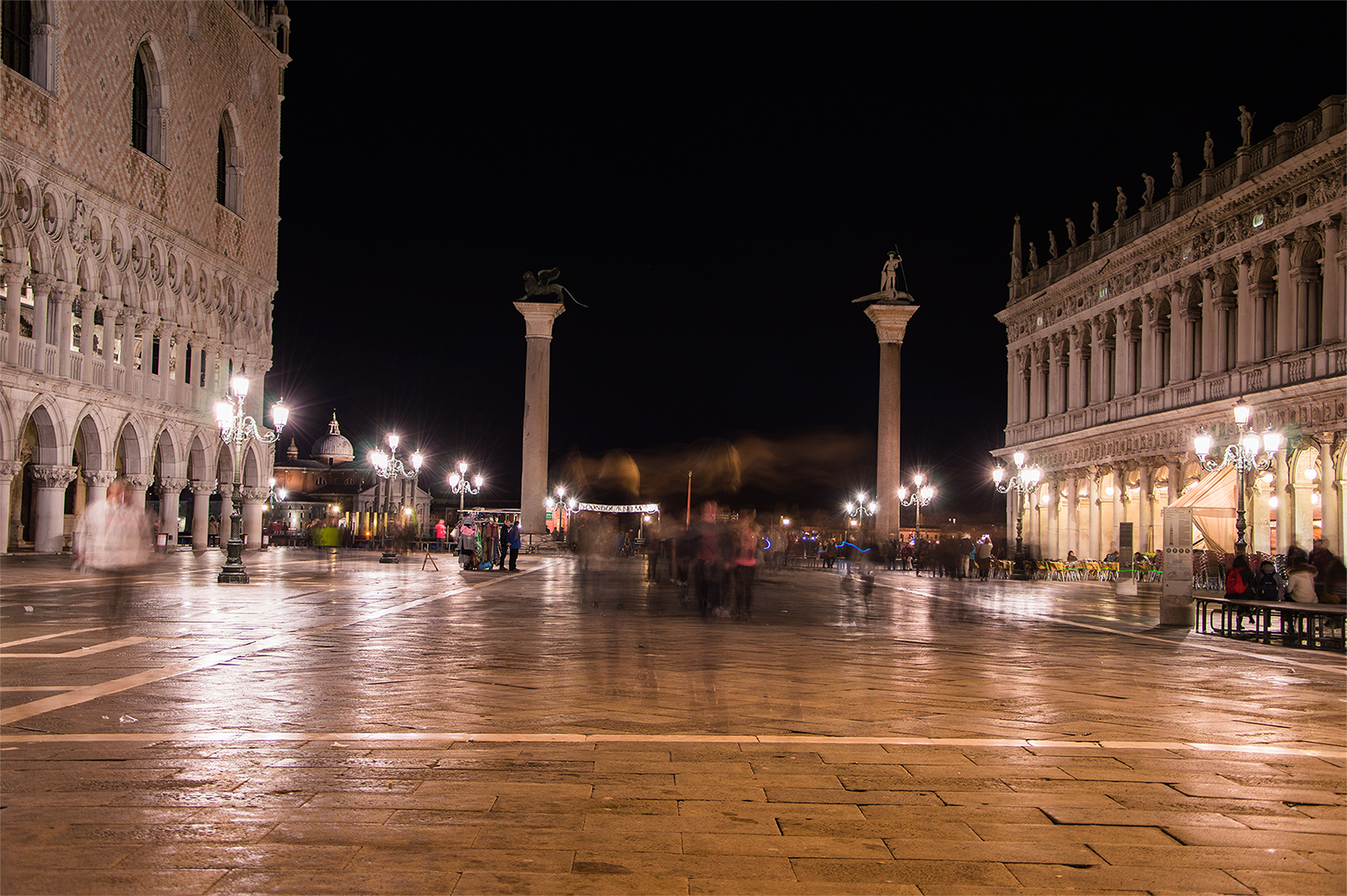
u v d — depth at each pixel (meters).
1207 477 44.69
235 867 6.25
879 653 17.95
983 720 11.38
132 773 8.40
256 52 75.12
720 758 9.21
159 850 6.54
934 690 13.57
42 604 24.70
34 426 64.19
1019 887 6.12
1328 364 42.38
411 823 7.15
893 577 56.06
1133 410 60.09
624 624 22.50
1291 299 45.59
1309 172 44.12
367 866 6.30
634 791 8.08
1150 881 6.25
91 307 54.66
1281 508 45.50
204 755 9.06
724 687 13.41
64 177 51.38
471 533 48.81
